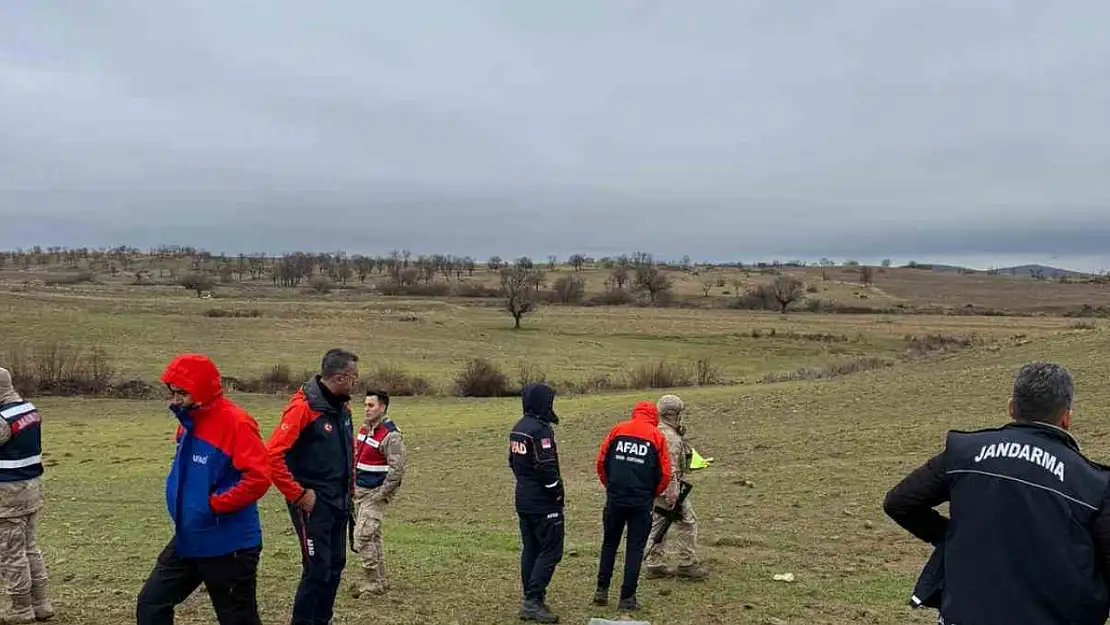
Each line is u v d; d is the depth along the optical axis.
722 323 82.06
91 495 15.99
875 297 120.44
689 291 129.12
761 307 106.25
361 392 38.78
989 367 25.03
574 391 39.22
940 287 138.88
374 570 8.18
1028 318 90.25
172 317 60.75
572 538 11.77
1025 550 3.39
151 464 20.92
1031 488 3.44
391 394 39.38
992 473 3.55
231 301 82.31
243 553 5.14
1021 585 3.38
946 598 3.58
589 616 7.61
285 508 14.68
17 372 36.81
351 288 121.88
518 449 7.53
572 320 82.19
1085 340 27.20
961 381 23.12
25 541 6.79
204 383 4.99
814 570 9.46
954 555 3.57
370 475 8.21
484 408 33.50
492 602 8.02
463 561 9.88
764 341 68.06
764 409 23.47
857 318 89.75
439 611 7.66
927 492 3.79
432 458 21.30
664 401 8.98
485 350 59.50
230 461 5.03
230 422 5.04
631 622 6.23
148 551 10.27
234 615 5.17
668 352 61.69
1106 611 3.39
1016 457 3.54
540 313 89.19
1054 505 3.39
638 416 7.89
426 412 32.16
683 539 9.02
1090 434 15.41
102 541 11.03
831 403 22.92
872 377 26.84
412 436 25.70
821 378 32.81
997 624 3.39
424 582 8.80
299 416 5.93
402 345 58.66
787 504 13.12
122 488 17.03
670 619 7.48
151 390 36.19
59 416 30.58
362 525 8.16
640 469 7.66
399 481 8.17
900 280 153.25
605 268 177.00
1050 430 3.59
